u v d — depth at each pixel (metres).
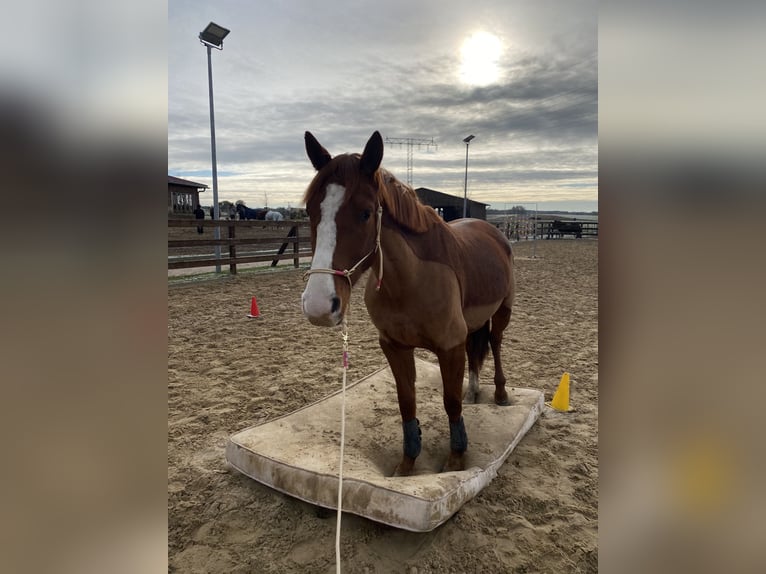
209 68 9.66
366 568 1.90
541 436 3.02
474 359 3.47
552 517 2.20
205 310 6.90
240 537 2.10
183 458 2.77
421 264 2.20
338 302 1.72
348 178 1.82
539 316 6.75
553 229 30.38
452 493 2.08
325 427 2.85
